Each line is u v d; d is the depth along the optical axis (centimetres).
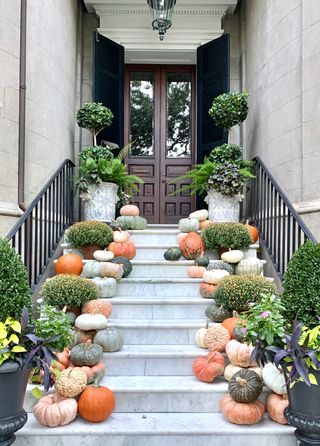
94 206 473
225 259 392
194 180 504
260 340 236
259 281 328
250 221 513
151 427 246
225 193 464
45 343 223
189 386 274
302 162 397
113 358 297
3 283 247
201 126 584
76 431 241
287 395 234
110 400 253
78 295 320
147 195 630
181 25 594
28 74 401
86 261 395
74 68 560
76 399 257
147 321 337
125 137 634
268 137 471
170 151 637
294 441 242
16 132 372
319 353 215
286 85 428
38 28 420
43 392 264
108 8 585
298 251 282
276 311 244
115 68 580
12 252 261
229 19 607
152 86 641
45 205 397
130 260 408
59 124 479
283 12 436
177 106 642
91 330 303
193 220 447
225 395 269
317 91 381
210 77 573
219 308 329
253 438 242
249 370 264
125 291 378
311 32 390
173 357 299
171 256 408
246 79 579
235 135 583
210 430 243
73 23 552
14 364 209
